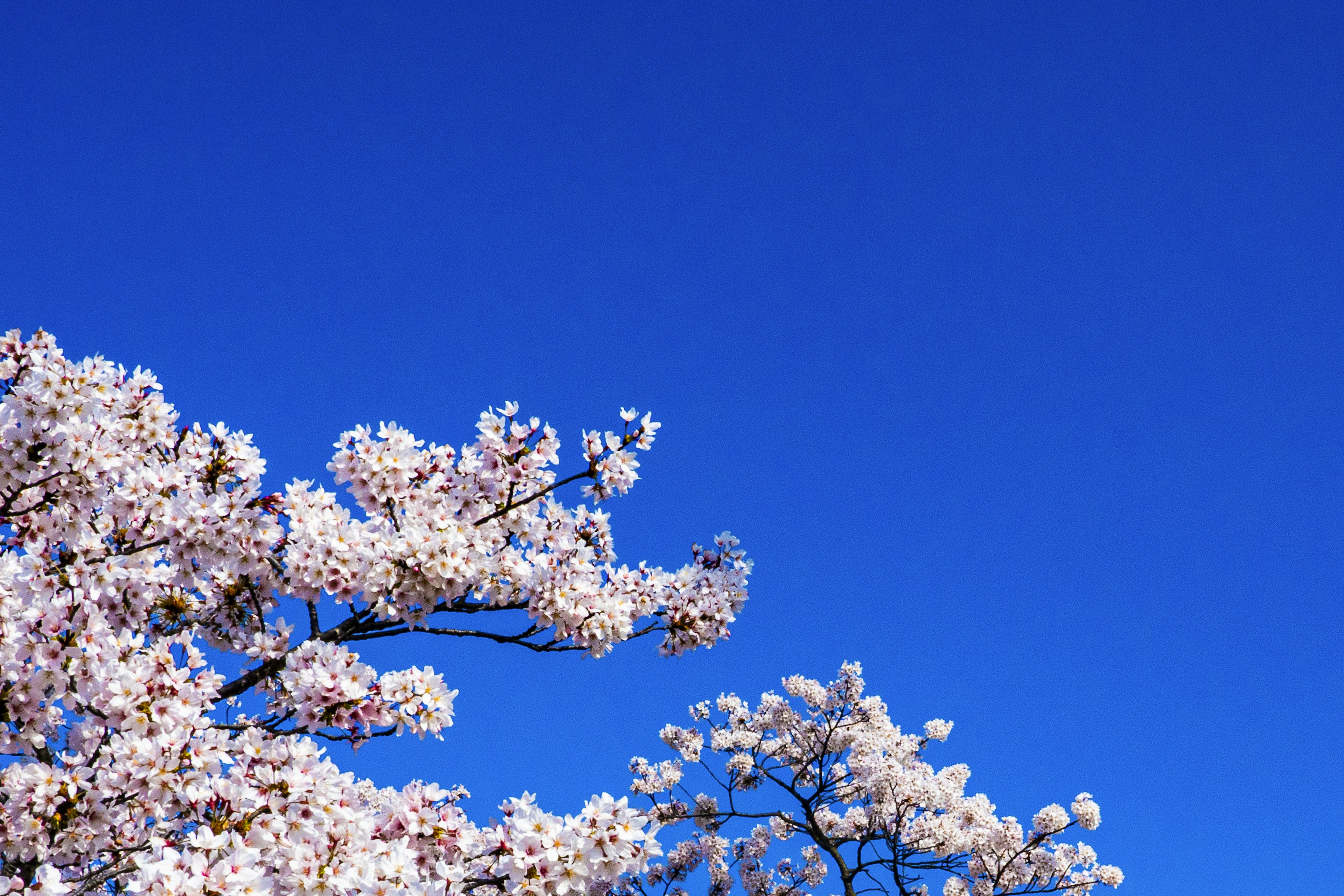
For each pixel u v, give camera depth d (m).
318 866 5.02
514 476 7.04
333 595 6.16
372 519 6.62
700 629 7.55
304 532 6.21
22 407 5.33
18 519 5.79
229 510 5.93
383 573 6.06
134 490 5.98
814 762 14.23
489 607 7.02
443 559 6.16
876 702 14.92
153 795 5.02
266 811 5.11
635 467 7.16
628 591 7.41
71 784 5.31
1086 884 12.71
